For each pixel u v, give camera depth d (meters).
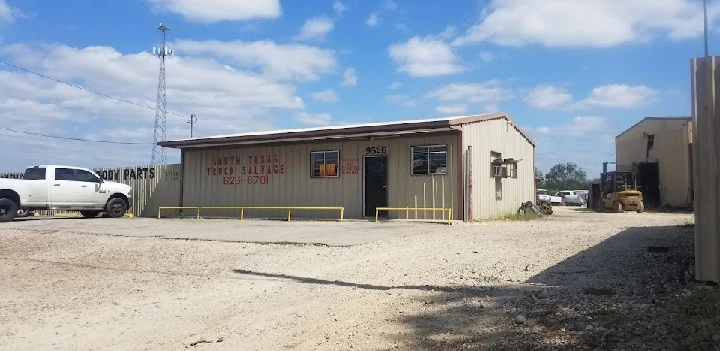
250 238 12.24
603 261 8.01
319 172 18.52
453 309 6.02
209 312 6.79
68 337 5.97
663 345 4.25
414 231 13.02
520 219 17.89
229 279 8.60
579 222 16.36
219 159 20.92
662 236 10.91
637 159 33.81
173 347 5.49
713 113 5.59
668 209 29.30
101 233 14.09
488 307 5.97
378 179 17.38
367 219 17.09
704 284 5.61
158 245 11.94
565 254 8.91
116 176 23.95
